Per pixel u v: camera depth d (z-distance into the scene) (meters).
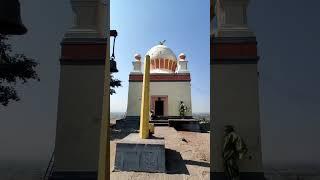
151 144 6.82
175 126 15.70
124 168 6.70
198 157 7.99
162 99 18.72
